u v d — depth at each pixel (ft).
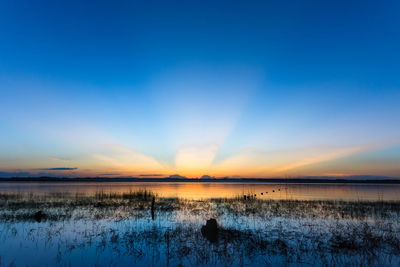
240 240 48.80
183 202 117.70
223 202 118.83
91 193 175.22
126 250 42.70
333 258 38.91
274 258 39.09
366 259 38.45
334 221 69.10
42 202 111.96
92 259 38.42
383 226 62.59
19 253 41.19
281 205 106.42
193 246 44.98
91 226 61.62
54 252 41.81
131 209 92.48
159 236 51.70
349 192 227.20
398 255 40.19
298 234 53.57
